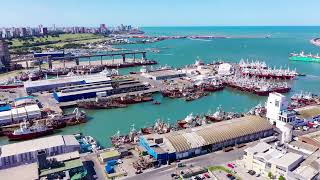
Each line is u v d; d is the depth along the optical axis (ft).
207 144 443.32
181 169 392.27
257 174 372.79
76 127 590.96
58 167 366.63
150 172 386.32
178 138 445.78
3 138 546.67
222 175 371.15
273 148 406.82
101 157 416.67
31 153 407.85
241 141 479.00
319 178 347.36
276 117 549.54
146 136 466.29
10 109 643.45
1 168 386.93
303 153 416.67
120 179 367.86
